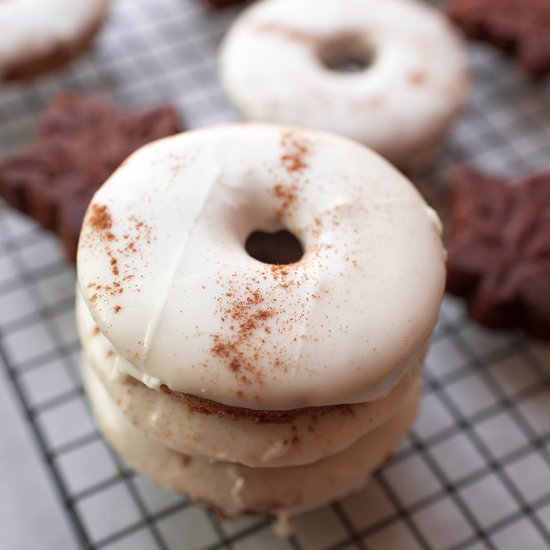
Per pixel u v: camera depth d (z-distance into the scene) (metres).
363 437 0.32
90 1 0.45
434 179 0.44
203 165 0.30
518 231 0.39
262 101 0.42
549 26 0.45
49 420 0.37
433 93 0.42
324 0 0.45
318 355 0.28
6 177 0.39
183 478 0.32
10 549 0.35
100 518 0.36
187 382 0.28
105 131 0.40
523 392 0.39
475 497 0.36
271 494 0.32
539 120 0.46
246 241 0.32
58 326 0.40
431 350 0.40
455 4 0.48
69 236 0.38
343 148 0.31
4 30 0.43
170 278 0.29
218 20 0.50
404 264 0.29
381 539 0.35
